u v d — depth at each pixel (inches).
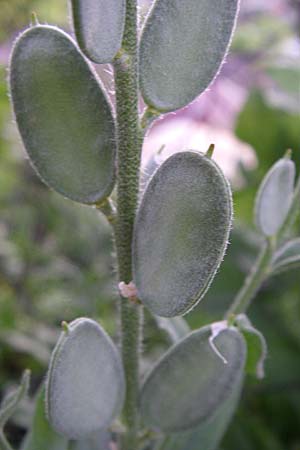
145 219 4.3
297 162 13.1
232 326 5.0
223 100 17.4
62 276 12.2
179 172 4.1
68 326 4.5
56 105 4.4
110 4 4.0
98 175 4.5
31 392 10.4
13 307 11.3
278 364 10.4
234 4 4.4
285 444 9.9
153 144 16.9
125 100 4.4
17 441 8.8
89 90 4.4
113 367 4.8
